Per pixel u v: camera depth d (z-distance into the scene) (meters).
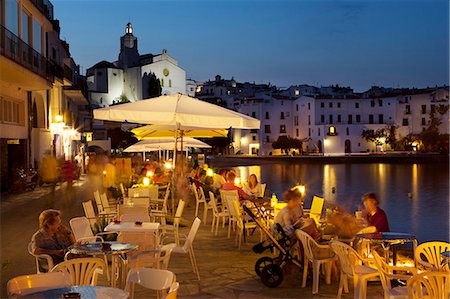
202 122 11.51
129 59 117.75
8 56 23.20
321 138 104.44
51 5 41.62
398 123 106.25
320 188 42.31
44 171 31.22
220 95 138.12
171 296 4.99
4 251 12.20
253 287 8.76
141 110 11.43
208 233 14.26
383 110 107.06
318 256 8.49
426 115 105.12
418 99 105.69
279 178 51.44
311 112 106.81
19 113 30.70
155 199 16.36
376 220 9.64
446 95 104.12
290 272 9.16
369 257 8.93
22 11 29.64
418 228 22.77
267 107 111.06
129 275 5.85
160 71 111.62
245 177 51.62
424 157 83.19
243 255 11.26
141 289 8.42
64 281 5.61
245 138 110.56
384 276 6.93
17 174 28.73
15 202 23.95
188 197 20.70
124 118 11.41
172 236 13.31
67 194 27.05
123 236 8.72
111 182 24.06
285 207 9.48
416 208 29.92
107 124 72.56
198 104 12.16
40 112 35.50
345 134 104.75
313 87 132.25
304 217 9.68
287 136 108.12
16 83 28.44
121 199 18.58
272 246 9.42
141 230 8.85
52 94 40.50
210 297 8.21
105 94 110.38
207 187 18.91
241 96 125.19
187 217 17.66
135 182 22.48
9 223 17.22
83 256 7.99
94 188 32.84
